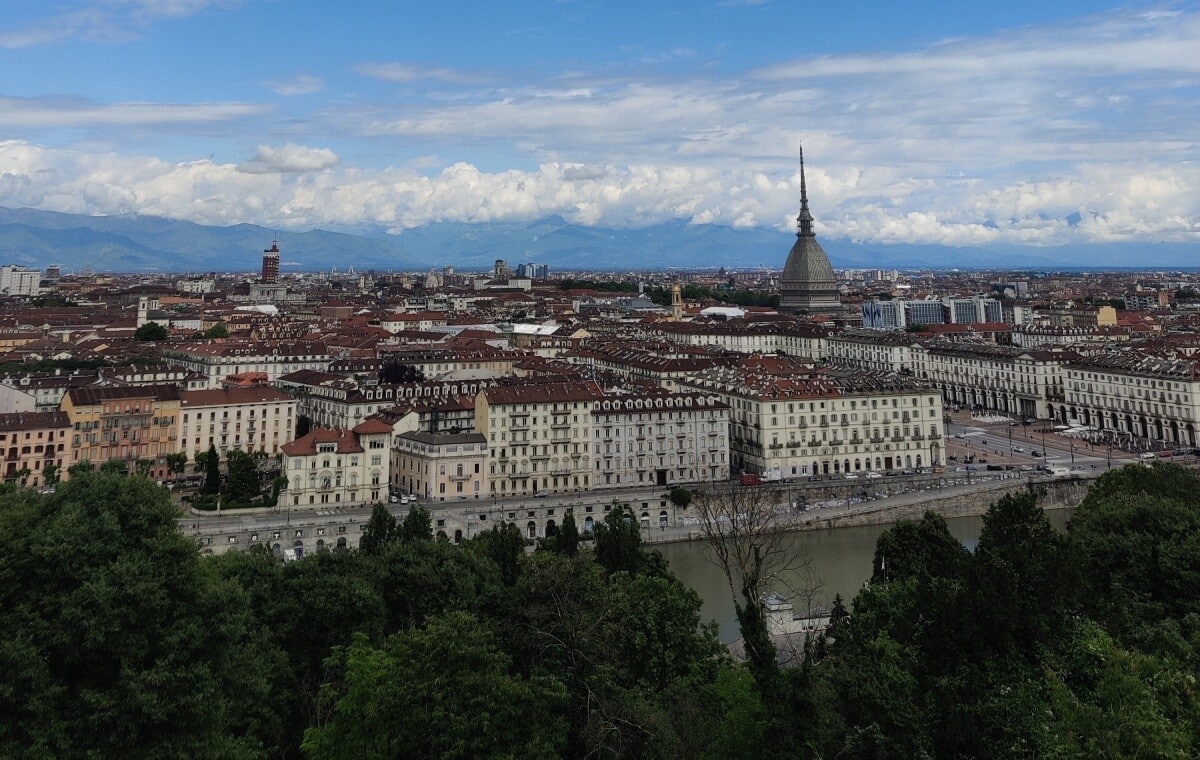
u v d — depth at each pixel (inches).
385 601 5428.2
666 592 5452.8
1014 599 3809.1
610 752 3892.7
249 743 4097.0
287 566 5428.2
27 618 3575.3
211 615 3941.9
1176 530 5728.3
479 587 5620.1
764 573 6761.8
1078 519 7037.4
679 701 4229.8
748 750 3816.4
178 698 3528.5
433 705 3838.6
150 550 3941.9
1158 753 2962.6
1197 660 3978.8
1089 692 3548.2
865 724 3750.0
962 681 3671.3
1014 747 3356.3
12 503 4392.2
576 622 4798.2
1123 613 4525.1
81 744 3400.6
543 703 3996.1
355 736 3855.8
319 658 5064.0
